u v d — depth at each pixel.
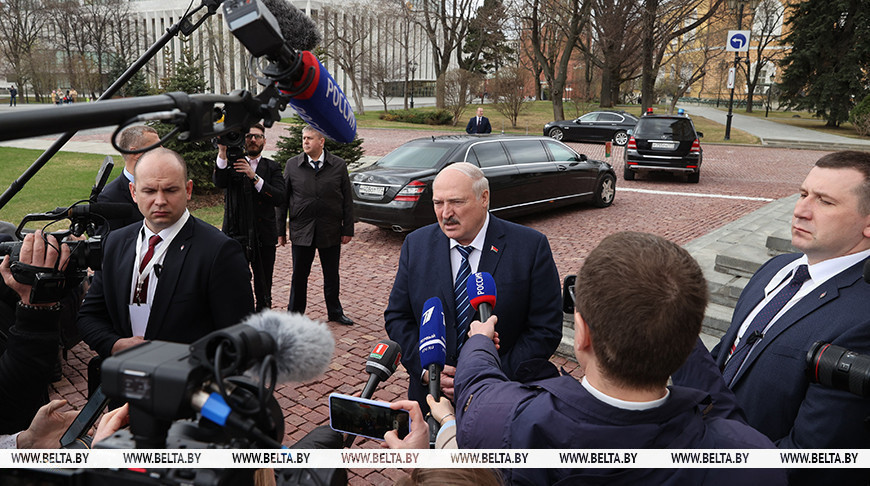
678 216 10.27
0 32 53.72
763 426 1.82
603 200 11.01
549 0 30.66
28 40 51.19
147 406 0.72
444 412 1.58
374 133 27.89
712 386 1.47
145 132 3.71
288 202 5.28
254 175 4.49
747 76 46.50
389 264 7.45
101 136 21.94
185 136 0.76
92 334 2.63
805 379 1.73
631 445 1.13
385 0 41.69
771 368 1.82
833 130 31.88
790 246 5.79
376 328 5.43
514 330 2.58
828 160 1.84
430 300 1.88
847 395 1.51
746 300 2.18
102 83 47.38
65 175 13.33
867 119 28.08
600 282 1.17
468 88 35.50
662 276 1.13
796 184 14.27
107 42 55.91
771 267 2.18
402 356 2.66
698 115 41.56
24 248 1.40
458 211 2.51
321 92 1.03
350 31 45.50
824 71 34.06
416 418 1.34
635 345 1.11
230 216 4.48
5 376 1.38
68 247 1.49
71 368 4.55
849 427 1.51
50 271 1.40
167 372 0.71
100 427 1.13
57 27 56.56
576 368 4.80
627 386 1.17
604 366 1.17
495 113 41.09
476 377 1.45
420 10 41.62
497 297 2.54
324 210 5.16
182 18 1.59
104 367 0.74
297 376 0.87
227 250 2.60
